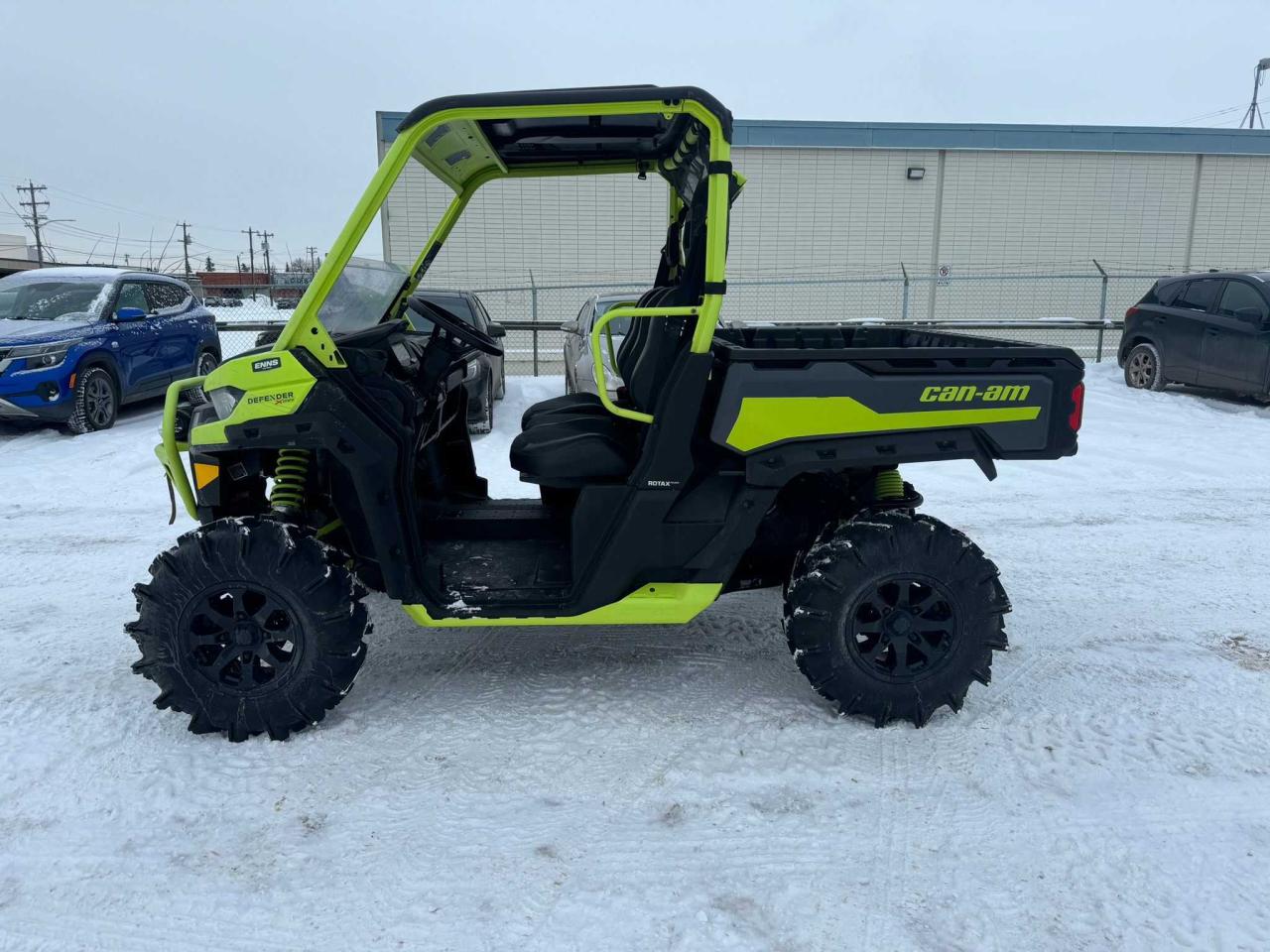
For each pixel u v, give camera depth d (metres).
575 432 3.38
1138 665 3.58
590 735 3.02
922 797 2.65
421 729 3.06
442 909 2.17
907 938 2.06
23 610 4.23
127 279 9.75
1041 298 19.34
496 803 2.62
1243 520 5.76
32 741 2.98
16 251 48.06
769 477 2.95
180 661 2.90
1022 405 2.98
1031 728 3.06
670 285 3.77
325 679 2.93
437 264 17.06
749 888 2.25
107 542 5.32
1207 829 2.49
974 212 18.86
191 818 2.55
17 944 2.06
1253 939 2.05
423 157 3.18
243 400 2.86
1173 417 9.44
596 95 2.69
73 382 8.37
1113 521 5.75
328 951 2.04
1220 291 10.15
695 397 2.89
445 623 3.04
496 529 3.69
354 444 2.86
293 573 2.85
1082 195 19.02
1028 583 4.59
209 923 2.13
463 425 4.07
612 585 3.03
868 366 2.92
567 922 2.12
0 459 7.52
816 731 3.04
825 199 18.47
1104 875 2.29
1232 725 3.08
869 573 2.94
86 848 2.41
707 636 3.90
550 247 17.11
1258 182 19.44
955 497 6.40
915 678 3.00
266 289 14.09
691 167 3.29
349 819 2.54
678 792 2.68
